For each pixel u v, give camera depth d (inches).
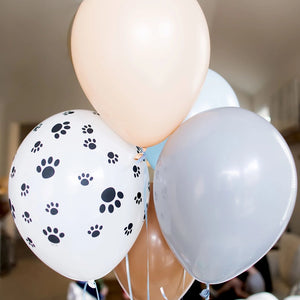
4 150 180.4
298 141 127.2
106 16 28.1
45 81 168.4
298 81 118.7
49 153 30.6
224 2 105.7
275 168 26.6
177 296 41.4
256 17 109.3
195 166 26.6
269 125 29.2
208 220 26.6
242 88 161.8
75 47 30.4
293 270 94.7
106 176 30.7
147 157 40.3
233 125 27.5
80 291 83.7
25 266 158.4
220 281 32.4
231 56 137.5
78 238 30.5
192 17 29.4
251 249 28.2
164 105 29.1
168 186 28.2
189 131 28.7
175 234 29.1
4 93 174.9
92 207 30.1
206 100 37.8
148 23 27.2
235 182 25.8
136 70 27.5
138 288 39.9
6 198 168.7
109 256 32.9
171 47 27.5
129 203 32.2
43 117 183.6
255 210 26.1
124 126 30.6
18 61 152.3
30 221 31.2
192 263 30.2
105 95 29.4
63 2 111.9
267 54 129.0
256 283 84.3
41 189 30.0
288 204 27.8
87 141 31.2
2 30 129.3
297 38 112.7
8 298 136.3
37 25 125.3
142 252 38.5
